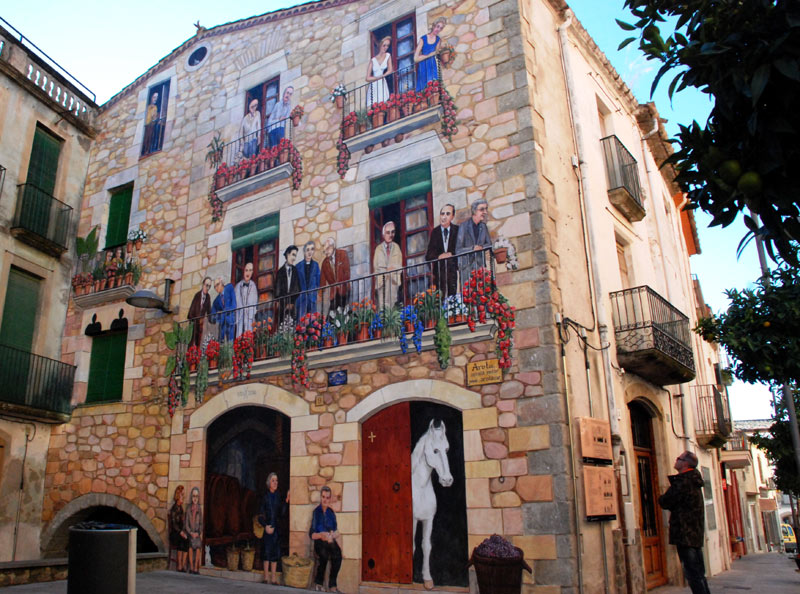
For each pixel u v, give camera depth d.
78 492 12.23
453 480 8.42
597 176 11.13
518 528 7.68
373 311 9.55
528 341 8.21
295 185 11.34
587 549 7.64
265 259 11.38
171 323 12.27
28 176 13.55
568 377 8.16
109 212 14.34
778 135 3.04
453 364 8.68
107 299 13.33
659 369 10.64
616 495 8.52
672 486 6.88
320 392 9.82
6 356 12.33
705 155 3.24
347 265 10.24
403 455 8.91
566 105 10.55
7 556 11.66
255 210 11.80
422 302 9.03
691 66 3.25
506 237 8.77
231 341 11.20
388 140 10.42
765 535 38.31
